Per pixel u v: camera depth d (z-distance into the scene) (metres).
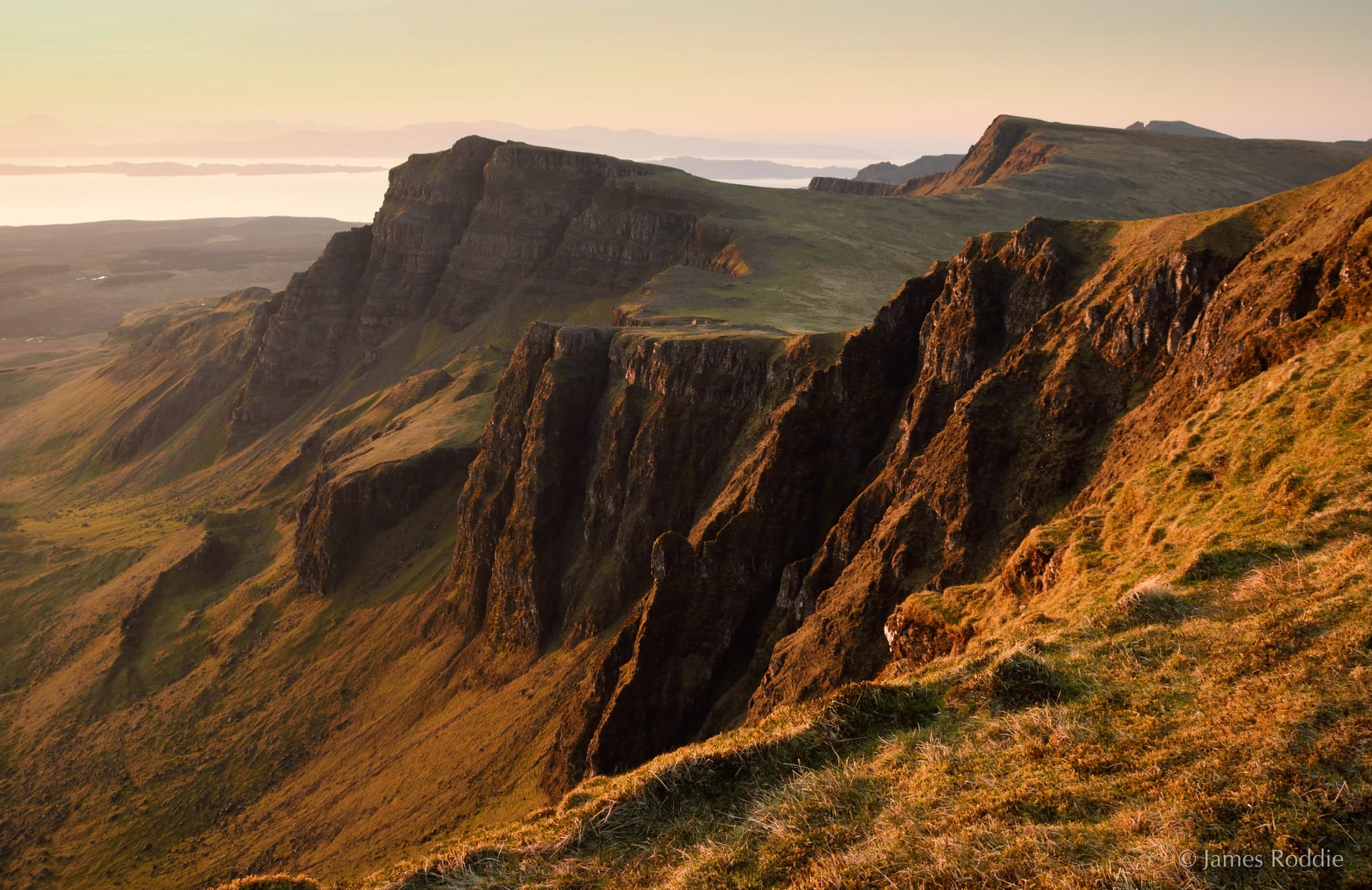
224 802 137.38
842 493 110.06
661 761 24.38
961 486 75.12
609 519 149.75
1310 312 48.44
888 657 72.00
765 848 17.58
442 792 116.38
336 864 108.88
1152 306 71.62
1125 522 39.16
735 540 109.62
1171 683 19.67
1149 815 14.91
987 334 93.00
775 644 93.94
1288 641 19.11
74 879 125.62
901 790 18.28
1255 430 36.56
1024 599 40.62
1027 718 19.53
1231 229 71.19
